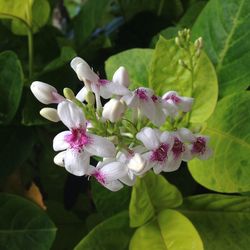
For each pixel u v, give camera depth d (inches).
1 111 9.0
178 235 7.6
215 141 7.6
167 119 6.9
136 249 7.5
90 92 6.3
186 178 8.8
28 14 9.6
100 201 8.4
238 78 8.0
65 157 6.0
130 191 8.4
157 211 8.1
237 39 8.1
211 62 8.0
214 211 8.1
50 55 10.6
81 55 10.5
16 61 8.7
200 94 7.7
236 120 7.6
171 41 7.4
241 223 7.9
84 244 7.6
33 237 8.2
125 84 6.4
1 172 8.9
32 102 8.6
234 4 8.1
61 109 6.0
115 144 6.3
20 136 9.2
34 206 8.3
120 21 12.2
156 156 6.2
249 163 7.4
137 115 6.6
